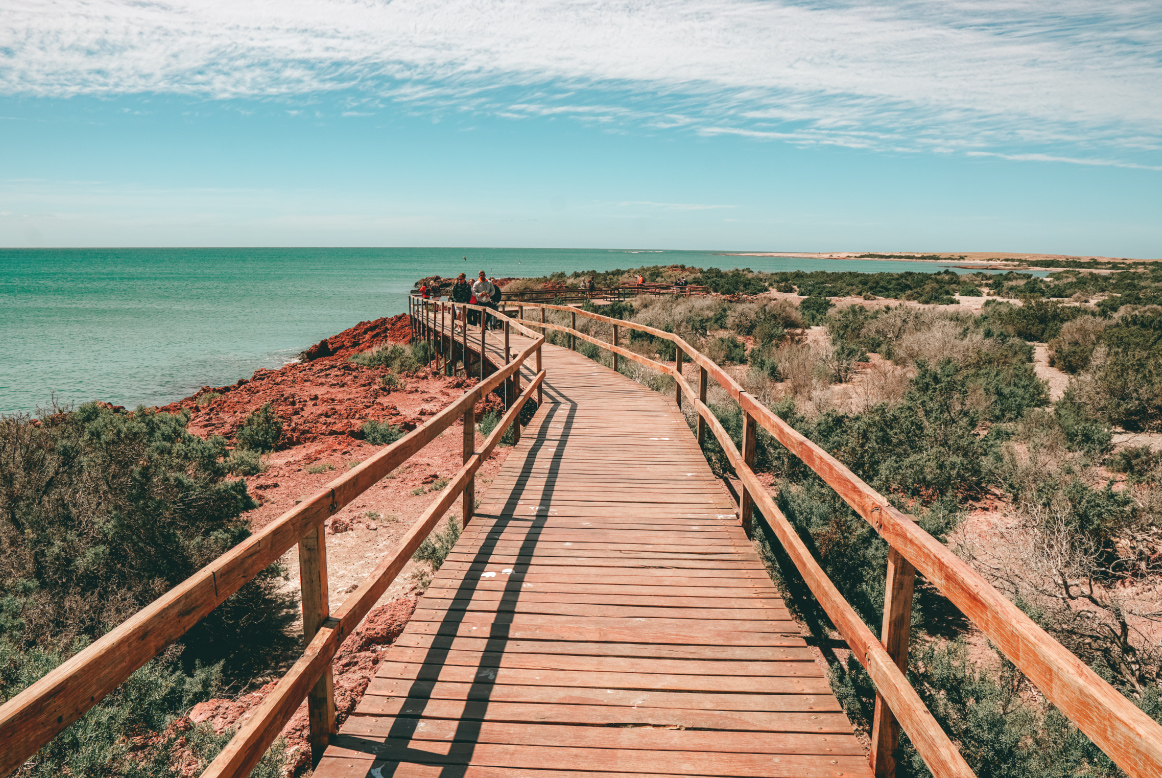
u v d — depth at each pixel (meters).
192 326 36.06
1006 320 22.53
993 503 7.99
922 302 36.72
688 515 5.58
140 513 5.88
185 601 1.71
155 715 4.00
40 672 4.01
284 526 2.28
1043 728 4.31
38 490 6.23
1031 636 1.50
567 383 12.58
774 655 3.48
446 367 17.97
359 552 6.89
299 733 3.92
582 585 4.29
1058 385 14.34
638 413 9.86
